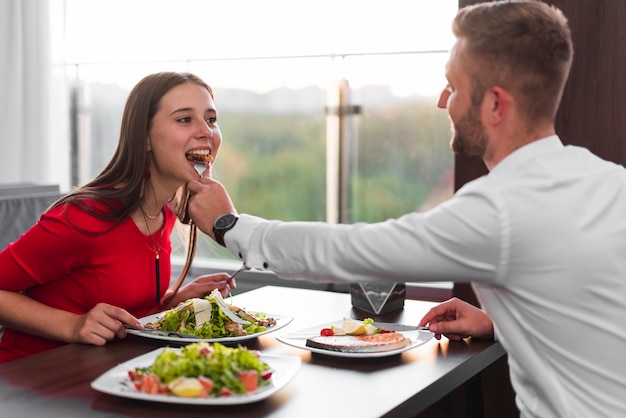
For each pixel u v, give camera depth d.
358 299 1.99
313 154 3.47
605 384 1.23
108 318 1.61
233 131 3.61
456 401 2.41
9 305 1.69
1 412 1.21
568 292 1.21
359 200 3.41
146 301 1.92
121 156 1.85
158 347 1.59
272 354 1.50
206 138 1.86
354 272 1.30
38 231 1.74
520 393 1.37
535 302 1.23
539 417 1.31
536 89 1.25
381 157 3.35
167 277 1.98
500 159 1.30
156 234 1.92
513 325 1.29
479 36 1.27
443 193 3.25
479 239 1.21
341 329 1.67
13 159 3.89
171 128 1.82
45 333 1.65
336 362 1.51
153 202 1.90
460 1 2.43
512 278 1.24
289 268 1.36
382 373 1.45
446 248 1.24
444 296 3.25
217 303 1.67
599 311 1.22
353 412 1.23
